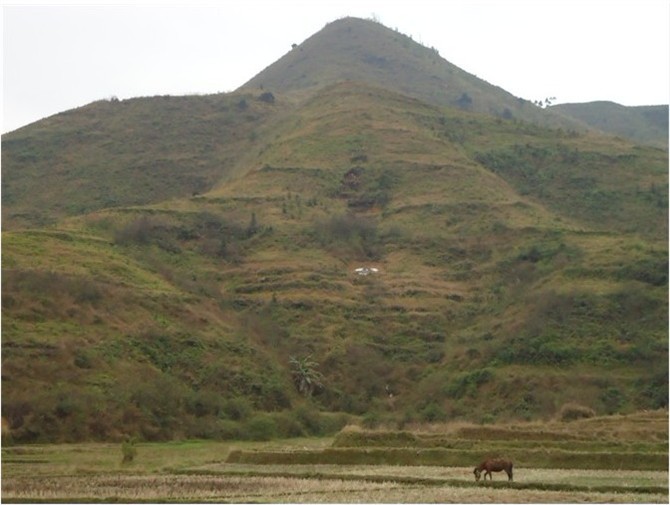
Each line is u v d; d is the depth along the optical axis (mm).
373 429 58156
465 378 83625
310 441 70000
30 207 157000
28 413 63750
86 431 65000
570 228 115938
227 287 105875
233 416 76062
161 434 68812
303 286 104625
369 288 106875
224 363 83875
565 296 90875
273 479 40688
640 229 124750
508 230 116562
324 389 88562
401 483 38344
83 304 81125
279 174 140000
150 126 187875
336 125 157250
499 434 52375
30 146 179875
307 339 95250
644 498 33062
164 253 109938
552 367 81812
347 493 35156
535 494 34000
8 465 48344
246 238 118312
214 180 166875
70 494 35844
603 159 146750
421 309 102250
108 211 118938
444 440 50750
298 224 121938
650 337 83312
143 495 35438
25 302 77062
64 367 71250
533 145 154125
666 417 58906
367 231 121375
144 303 87000
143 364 77938
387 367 92500
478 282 108250
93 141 182125
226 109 196750
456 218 123625
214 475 43281
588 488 35438
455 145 152500
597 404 73312
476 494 34062
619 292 89875
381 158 143750
